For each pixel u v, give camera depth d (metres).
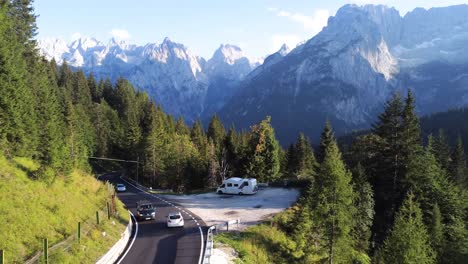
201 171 84.25
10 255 18.97
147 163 86.12
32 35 60.91
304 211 39.62
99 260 22.98
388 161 51.78
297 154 88.62
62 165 34.59
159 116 126.06
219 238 31.41
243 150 82.38
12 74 38.50
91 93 158.25
